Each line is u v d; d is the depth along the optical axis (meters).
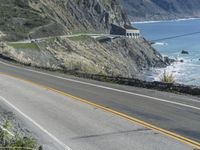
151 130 13.20
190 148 11.19
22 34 128.50
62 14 169.12
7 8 147.50
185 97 19.11
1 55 51.09
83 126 14.09
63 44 119.00
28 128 14.02
